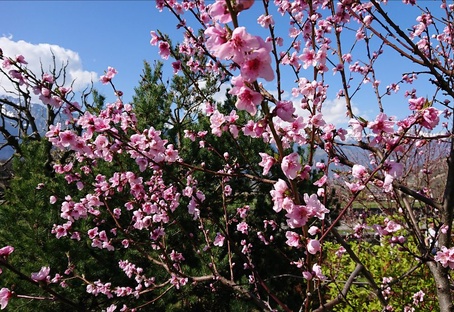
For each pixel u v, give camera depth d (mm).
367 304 4699
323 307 1843
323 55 2117
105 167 5105
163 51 2713
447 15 3355
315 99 2109
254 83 1286
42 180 5473
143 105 6297
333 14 3070
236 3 1173
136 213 3344
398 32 2543
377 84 3543
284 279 5898
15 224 5137
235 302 4863
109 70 2979
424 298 4238
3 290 1904
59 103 2385
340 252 4129
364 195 4328
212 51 1226
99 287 3584
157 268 4887
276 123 1885
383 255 4773
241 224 3783
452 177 2658
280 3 2939
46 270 1801
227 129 2180
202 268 4969
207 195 5516
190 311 5047
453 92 2656
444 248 2348
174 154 2453
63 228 3684
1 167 9195
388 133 1682
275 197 1547
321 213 1513
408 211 3154
